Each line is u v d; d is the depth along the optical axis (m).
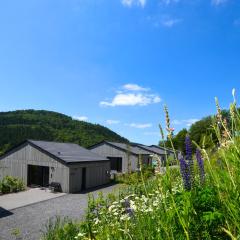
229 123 2.44
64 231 7.79
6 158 32.94
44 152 29.95
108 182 35.44
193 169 2.91
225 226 2.33
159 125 2.46
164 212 2.50
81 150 36.84
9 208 19.36
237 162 2.23
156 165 2.53
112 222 5.38
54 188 28.05
